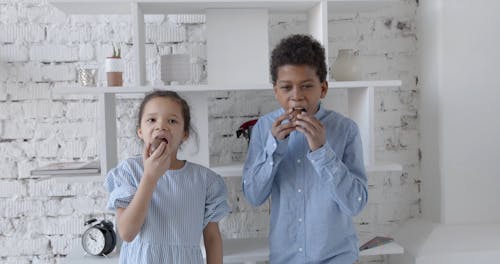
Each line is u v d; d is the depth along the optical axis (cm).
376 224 195
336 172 123
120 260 126
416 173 196
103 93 153
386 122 194
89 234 162
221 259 131
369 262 197
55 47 183
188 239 123
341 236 132
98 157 185
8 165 183
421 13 190
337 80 164
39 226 185
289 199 133
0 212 184
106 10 165
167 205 123
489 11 181
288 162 135
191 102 163
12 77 182
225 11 161
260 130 141
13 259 185
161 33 184
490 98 183
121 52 184
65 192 186
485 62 182
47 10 182
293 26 186
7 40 182
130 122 184
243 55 162
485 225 182
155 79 184
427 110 189
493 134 184
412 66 194
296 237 133
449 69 181
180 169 128
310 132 121
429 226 184
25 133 183
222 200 131
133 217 114
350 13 189
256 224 189
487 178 184
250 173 133
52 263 186
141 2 153
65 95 183
